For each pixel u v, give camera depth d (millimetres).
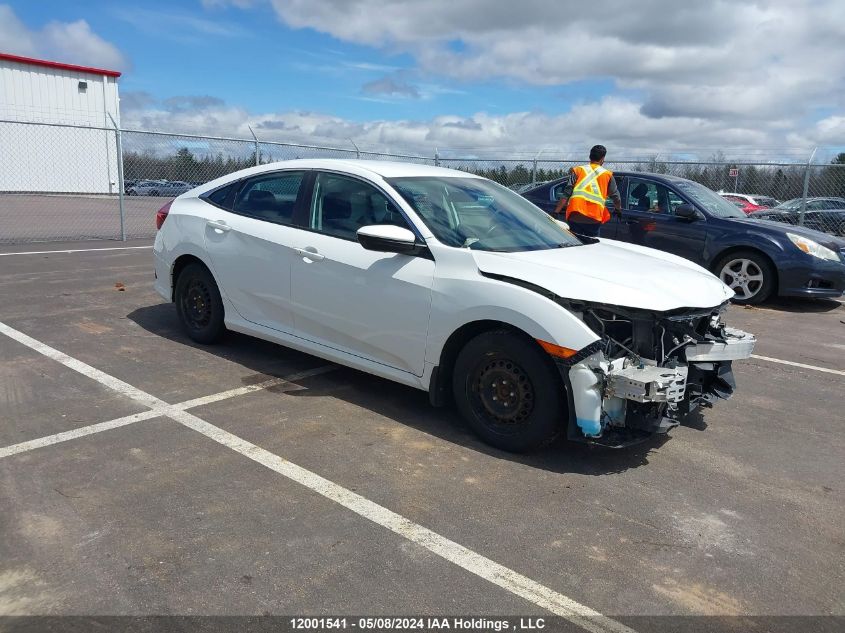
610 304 3562
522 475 3658
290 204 4957
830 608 2650
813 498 3574
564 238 4781
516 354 3729
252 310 5164
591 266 3988
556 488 3531
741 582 2797
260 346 5777
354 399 4660
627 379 3453
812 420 4746
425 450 3902
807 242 8422
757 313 8438
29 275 8492
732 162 12711
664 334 3775
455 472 3652
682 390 3635
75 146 25109
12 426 3949
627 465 3859
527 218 4852
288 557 2807
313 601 2543
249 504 3211
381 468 3648
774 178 13195
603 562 2891
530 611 2553
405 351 4223
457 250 4008
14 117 26828
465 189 4855
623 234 9352
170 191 15242
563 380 3586
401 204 4324
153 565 2707
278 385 4859
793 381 5648
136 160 14406
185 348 5629
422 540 2982
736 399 5133
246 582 2631
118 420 4109
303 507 3211
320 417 4312
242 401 4520
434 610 2529
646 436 3684
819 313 8555
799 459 4070
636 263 4258
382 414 4414
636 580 2775
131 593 2535
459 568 2797
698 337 3863
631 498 3469
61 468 3469
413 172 4816
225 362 5316
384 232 4047
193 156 13867
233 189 5426
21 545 2797
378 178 4535
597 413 3523
